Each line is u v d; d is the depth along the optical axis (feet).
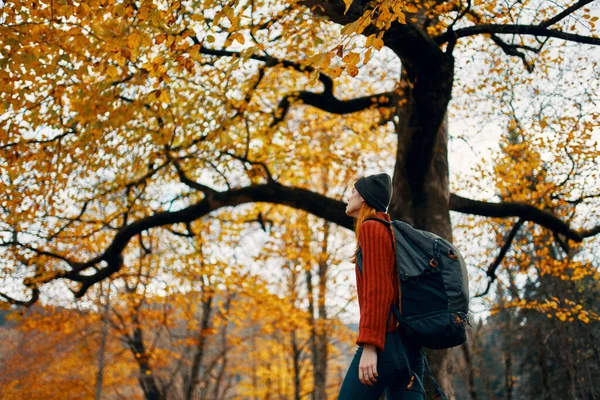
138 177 31.89
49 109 22.43
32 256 29.66
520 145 32.24
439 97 20.52
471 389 55.83
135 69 23.73
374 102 29.43
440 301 7.16
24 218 25.96
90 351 62.80
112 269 29.66
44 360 64.23
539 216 28.14
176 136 29.71
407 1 17.62
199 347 53.16
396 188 24.32
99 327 57.11
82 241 34.76
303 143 34.68
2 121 21.80
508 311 52.70
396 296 7.40
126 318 50.60
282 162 35.37
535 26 17.99
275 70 28.45
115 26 17.92
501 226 41.45
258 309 49.67
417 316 7.19
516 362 68.54
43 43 18.25
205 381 55.67
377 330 6.95
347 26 10.60
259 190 27.68
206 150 29.14
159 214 28.55
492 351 72.28
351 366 7.56
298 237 47.96
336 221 27.22
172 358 57.16
